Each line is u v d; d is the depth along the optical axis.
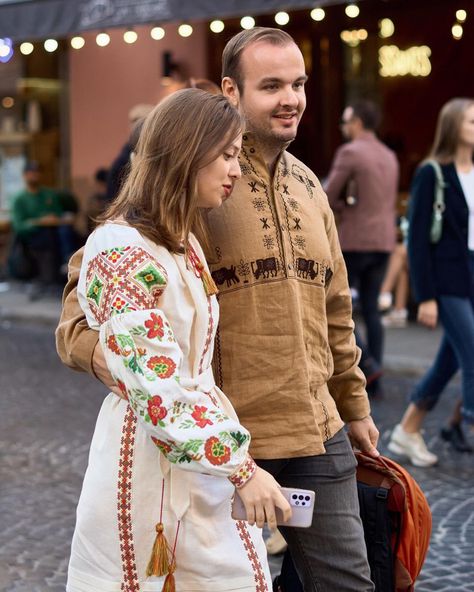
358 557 3.09
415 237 6.29
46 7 10.87
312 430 3.04
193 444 2.57
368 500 3.30
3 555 5.16
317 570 3.10
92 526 2.77
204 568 2.75
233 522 2.81
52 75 16.41
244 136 3.12
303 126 14.53
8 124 17.23
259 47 3.07
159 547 2.71
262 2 9.40
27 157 17.08
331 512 3.08
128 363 2.58
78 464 6.77
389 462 3.40
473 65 13.54
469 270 6.28
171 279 2.69
